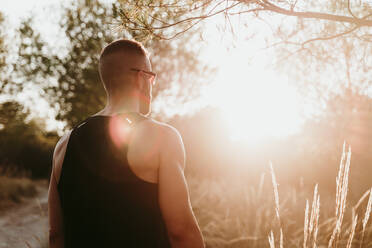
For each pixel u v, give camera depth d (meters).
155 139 1.04
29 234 5.59
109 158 1.03
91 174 1.05
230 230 4.05
